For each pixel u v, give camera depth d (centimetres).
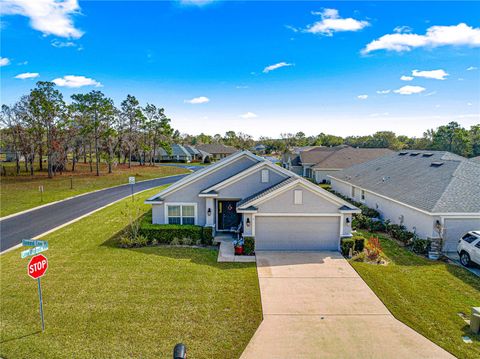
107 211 2514
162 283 1210
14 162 6625
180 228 1734
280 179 1822
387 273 1327
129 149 6644
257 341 873
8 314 991
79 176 4847
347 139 10550
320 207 1609
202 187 1861
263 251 1612
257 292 1154
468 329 929
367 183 2522
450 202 1600
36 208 2666
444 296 1127
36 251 896
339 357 808
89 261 1439
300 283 1231
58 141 4747
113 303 1059
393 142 8662
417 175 2139
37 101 4259
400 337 891
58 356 796
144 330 909
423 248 1580
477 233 1411
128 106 6259
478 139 6775
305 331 920
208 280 1244
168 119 7106
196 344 853
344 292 1159
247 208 1588
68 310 1013
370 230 2003
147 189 3725
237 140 13275
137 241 1661
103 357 793
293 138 12575
